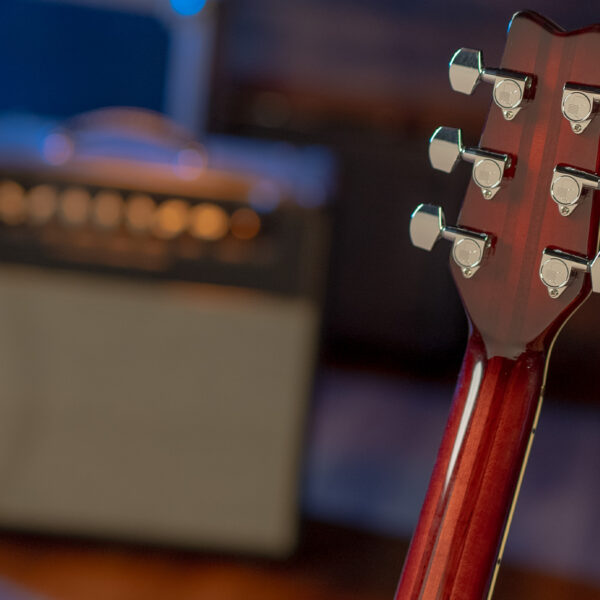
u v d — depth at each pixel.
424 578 1.18
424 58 4.62
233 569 2.53
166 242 2.37
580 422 4.18
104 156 2.47
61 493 2.48
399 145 4.61
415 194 4.62
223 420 2.44
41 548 2.54
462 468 1.18
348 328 4.71
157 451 2.46
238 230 2.36
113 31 4.35
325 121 4.67
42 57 4.34
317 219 2.35
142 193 2.34
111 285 2.38
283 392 2.43
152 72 4.42
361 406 4.14
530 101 1.14
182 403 2.44
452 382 4.61
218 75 4.50
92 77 4.39
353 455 3.52
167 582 2.45
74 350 2.42
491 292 1.17
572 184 1.12
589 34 1.13
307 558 2.62
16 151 2.46
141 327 2.40
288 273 2.38
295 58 4.60
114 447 2.46
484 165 1.14
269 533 2.49
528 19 1.14
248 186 2.36
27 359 2.41
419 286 4.66
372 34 4.59
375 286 4.69
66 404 2.44
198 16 4.35
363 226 4.66
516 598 2.53
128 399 2.44
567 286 1.14
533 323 1.16
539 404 1.18
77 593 2.37
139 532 2.50
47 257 2.37
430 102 4.66
